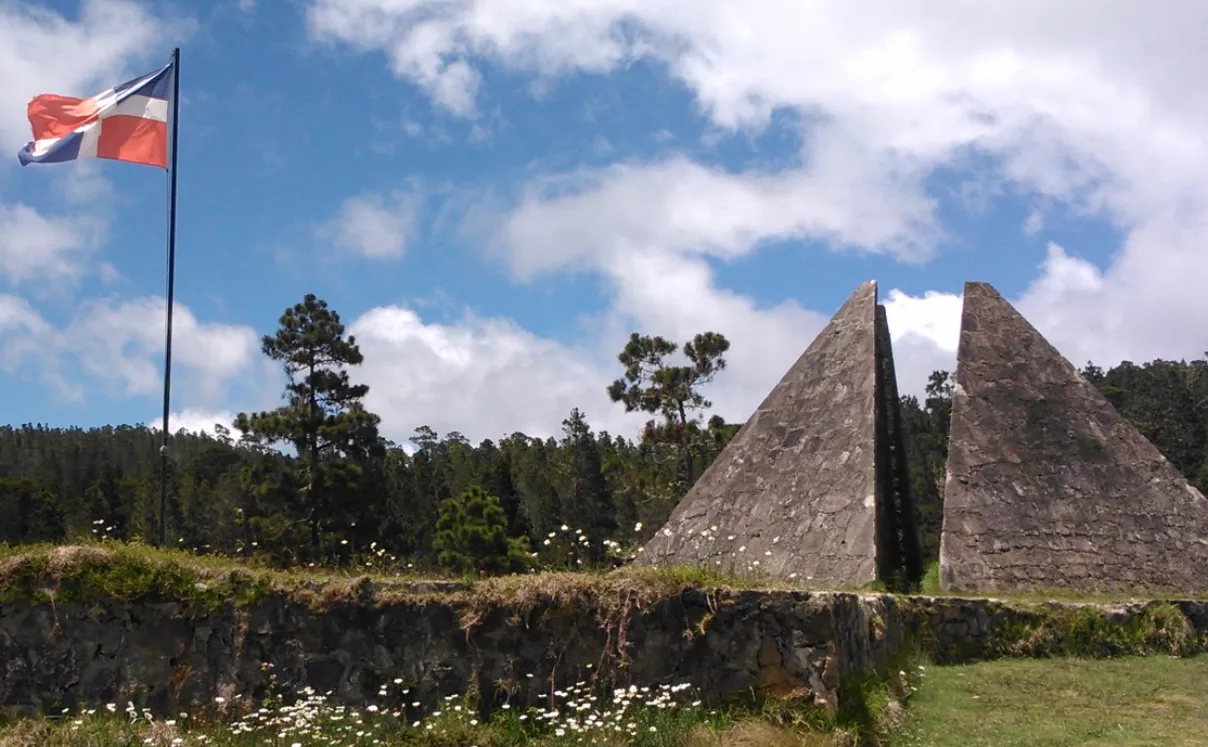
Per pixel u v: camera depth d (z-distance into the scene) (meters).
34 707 7.97
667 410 31.27
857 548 14.20
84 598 8.16
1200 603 12.37
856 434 15.55
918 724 8.43
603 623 7.98
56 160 12.66
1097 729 8.30
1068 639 11.70
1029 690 9.74
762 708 7.70
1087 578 13.98
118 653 8.09
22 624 8.11
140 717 7.88
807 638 7.83
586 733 7.34
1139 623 12.01
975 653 11.41
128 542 9.86
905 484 16.73
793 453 16.31
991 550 14.34
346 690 7.98
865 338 16.75
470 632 8.01
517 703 7.89
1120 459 15.30
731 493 16.59
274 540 29.22
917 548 16.67
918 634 11.17
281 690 7.99
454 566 25.28
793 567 14.70
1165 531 14.50
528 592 8.07
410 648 8.05
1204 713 8.88
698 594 8.02
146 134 12.92
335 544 28.86
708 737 7.16
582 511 39.31
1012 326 16.95
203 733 7.59
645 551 16.70
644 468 31.67
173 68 13.18
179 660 8.08
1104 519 14.65
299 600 8.16
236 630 8.12
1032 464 15.26
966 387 16.16
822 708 7.63
